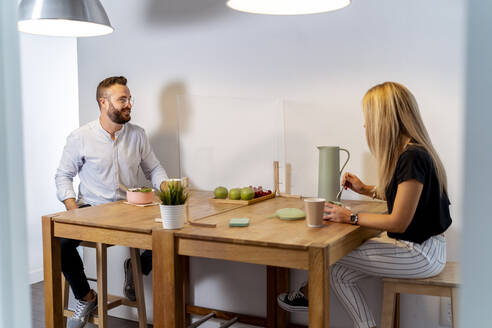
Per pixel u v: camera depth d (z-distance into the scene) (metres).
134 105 3.05
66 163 2.67
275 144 2.54
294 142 2.54
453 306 1.73
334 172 2.21
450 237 2.21
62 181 2.63
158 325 1.77
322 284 1.47
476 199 0.29
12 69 0.47
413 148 1.72
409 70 2.26
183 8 2.83
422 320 2.29
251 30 2.63
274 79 2.58
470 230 0.29
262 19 2.59
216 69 2.75
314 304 1.49
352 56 2.38
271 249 1.55
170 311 1.74
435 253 1.78
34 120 3.58
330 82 2.44
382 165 1.82
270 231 1.70
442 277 1.80
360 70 2.37
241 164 2.63
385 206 2.23
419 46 2.23
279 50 2.56
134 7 2.99
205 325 2.76
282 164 2.56
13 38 0.47
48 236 2.00
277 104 2.54
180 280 1.75
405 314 2.31
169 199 1.74
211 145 2.71
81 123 3.26
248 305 2.65
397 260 1.77
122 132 2.72
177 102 2.82
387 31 2.29
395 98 1.80
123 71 3.07
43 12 2.21
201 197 2.51
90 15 2.29
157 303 1.76
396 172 1.73
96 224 1.88
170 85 2.91
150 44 2.96
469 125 0.29
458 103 2.17
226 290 2.71
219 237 1.62
